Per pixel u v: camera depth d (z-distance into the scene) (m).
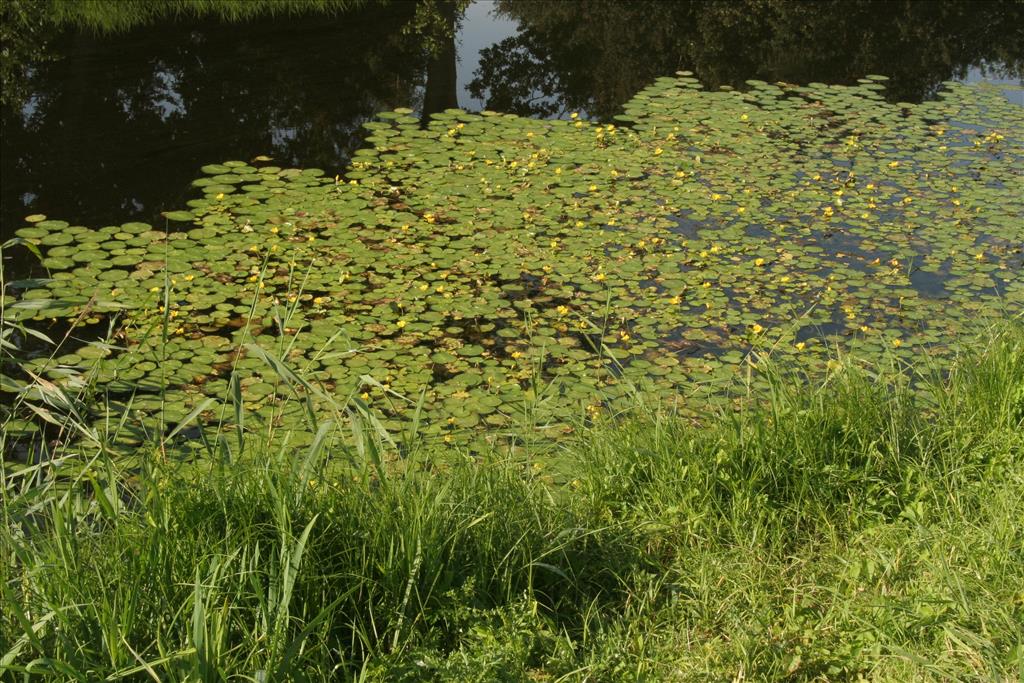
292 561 2.66
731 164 8.08
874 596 3.12
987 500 3.60
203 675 2.34
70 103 8.84
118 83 9.34
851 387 4.12
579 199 7.28
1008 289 6.14
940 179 7.91
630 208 7.14
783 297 5.98
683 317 5.70
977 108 9.73
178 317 5.47
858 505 3.66
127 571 2.66
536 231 6.70
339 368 5.06
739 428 3.76
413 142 8.31
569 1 13.45
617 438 3.94
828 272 6.35
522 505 3.32
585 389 4.97
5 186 7.19
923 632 2.91
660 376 5.10
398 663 2.72
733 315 5.72
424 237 6.58
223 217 6.75
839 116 9.37
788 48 11.59
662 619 3.09
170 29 10.91
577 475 3.85
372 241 6.50
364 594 2.90
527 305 5.75
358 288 5.86
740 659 2.85
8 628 2.53
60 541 2.63
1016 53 11.54
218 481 2.96
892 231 6.95
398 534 2.95
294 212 6.88
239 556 2.78
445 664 2.68
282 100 9.29
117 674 2.34
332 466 3.98
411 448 3.36
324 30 11.41
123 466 3.93
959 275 6.31
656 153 8.21
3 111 8.59
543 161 7.99
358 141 8.41
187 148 8.05
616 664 2.83
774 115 9.32
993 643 2.80
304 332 5.38
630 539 3.41
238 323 5.46
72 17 10.50
